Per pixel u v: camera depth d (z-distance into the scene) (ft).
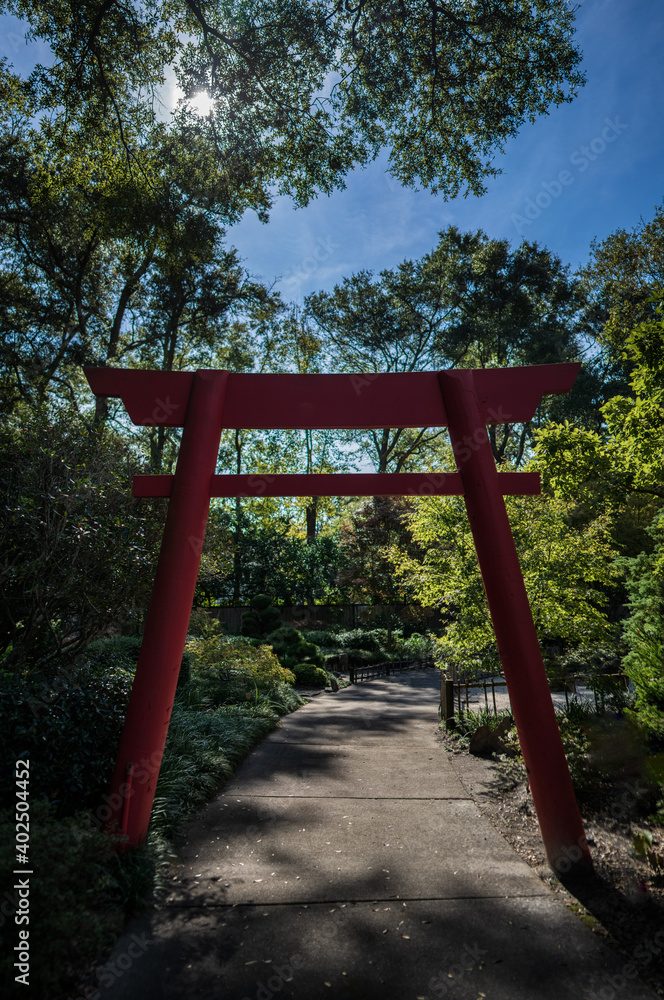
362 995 9.11
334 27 33.09
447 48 33.24
